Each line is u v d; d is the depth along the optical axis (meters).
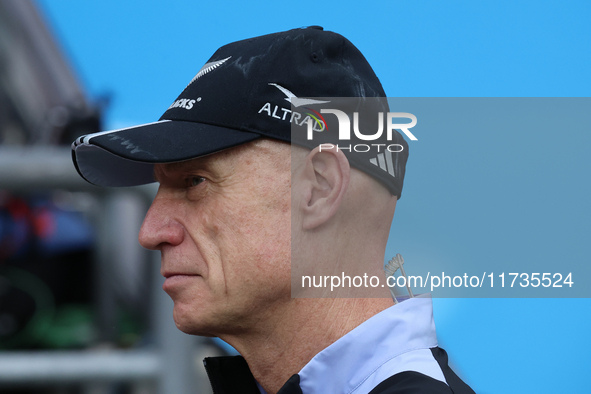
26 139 13.73
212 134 3.88
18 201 9.03
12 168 5.71
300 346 4.07
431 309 4.34
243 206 3.89
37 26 14.39
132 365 5.86
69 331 8.34
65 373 5.80
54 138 10.52
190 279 4.06
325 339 4.04
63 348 8.11
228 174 3.93
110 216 7.14
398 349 3.92
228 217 3.91
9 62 13.80
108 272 7.35
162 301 5.95
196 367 6.05
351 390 3.85
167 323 5.93
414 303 4.22
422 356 3.92
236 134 3.89
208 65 4.26
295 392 3.82
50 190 5.86
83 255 9.17
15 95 13.81
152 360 5.89
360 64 4.45
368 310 4.16
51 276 9.02
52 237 9.11
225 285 3.93
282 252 3.90
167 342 5.91
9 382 5.76
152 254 6.04
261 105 3.93
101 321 7.42
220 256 3.96
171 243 4.07
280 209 3.92
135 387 6.40
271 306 3.98
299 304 4.00
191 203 4.09
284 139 3.93
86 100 11.30
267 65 3.99
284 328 4.05
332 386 3.88
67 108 10.73
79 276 9.21
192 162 3.99
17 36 14.07
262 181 3.91
